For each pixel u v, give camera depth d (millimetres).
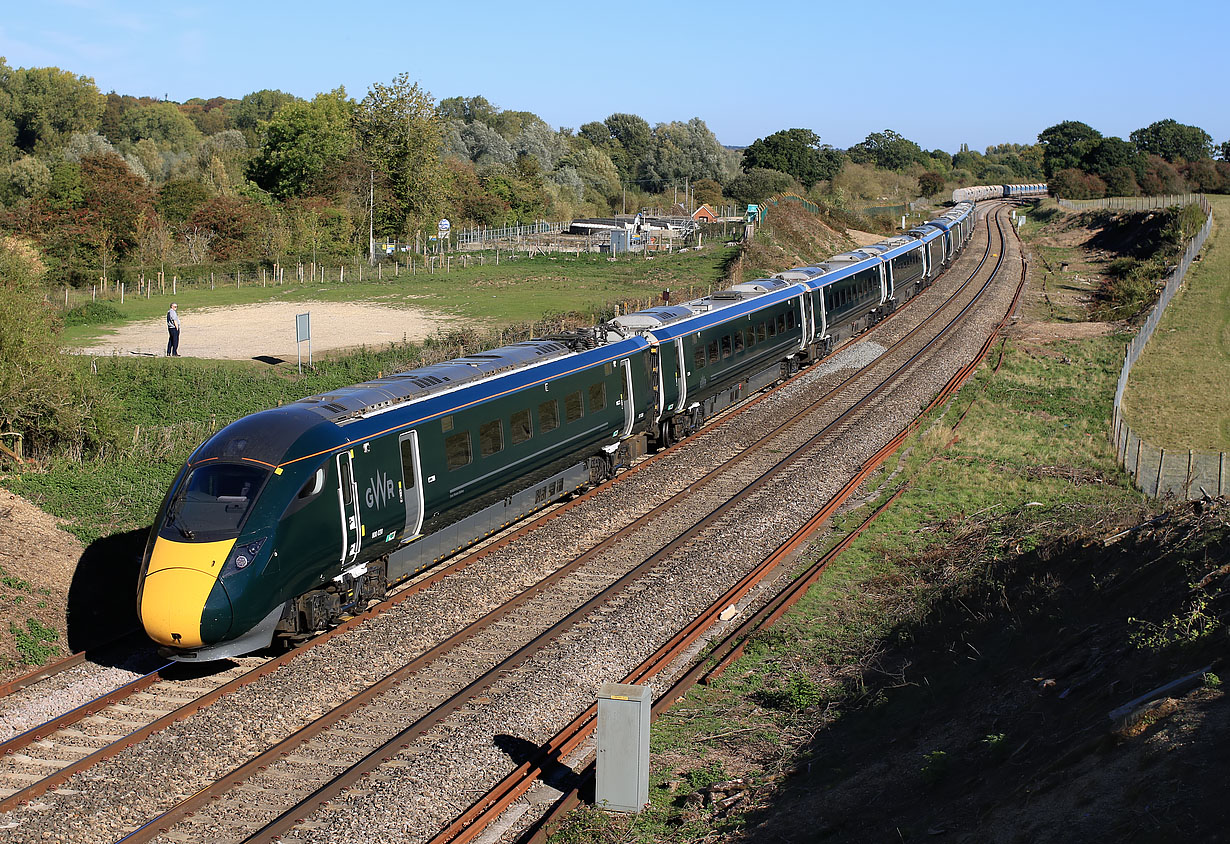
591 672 14648
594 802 11516
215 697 13523
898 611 17406
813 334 36500
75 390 23484
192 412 28297
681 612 17047
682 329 26859
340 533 15281
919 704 13438
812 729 13453
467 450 18391
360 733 12734
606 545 19594
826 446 26734
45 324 24156
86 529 18469
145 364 32750
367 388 17453
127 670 14633
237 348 37938
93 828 10641
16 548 17016
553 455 21016
